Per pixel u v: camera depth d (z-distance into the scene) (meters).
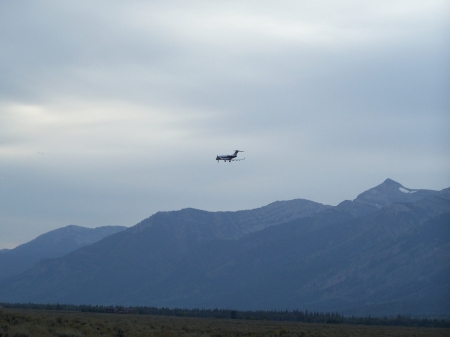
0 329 90.88
